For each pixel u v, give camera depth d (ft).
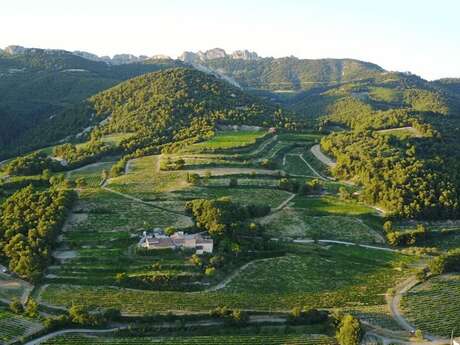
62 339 369.09
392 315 420.77
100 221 535.60
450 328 406.62
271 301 429.38
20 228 492.13
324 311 410.72
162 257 472.03
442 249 545.03
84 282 439.63
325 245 538.06
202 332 387.34
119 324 390.63
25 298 417.49
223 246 487.61
